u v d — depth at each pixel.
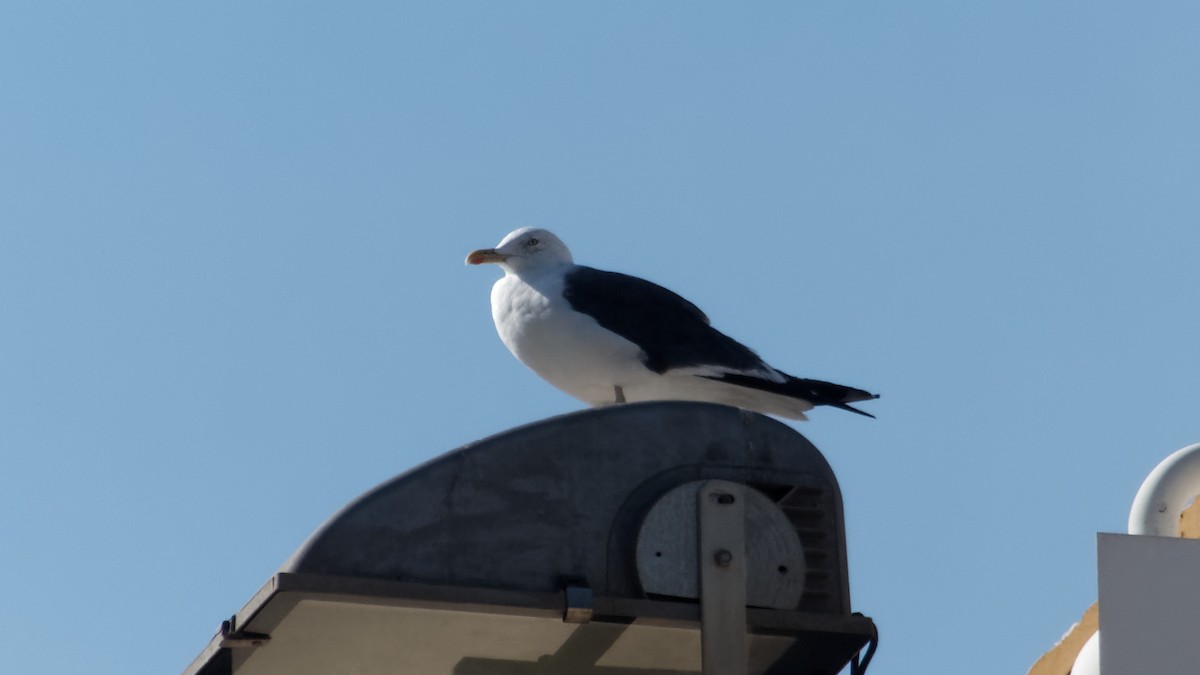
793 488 12.66
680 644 12.67
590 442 12.38
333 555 11.68
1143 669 11.86
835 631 12.43
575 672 13.08
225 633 12.20
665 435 12.52
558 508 12.19
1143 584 12.00
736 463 12.62
